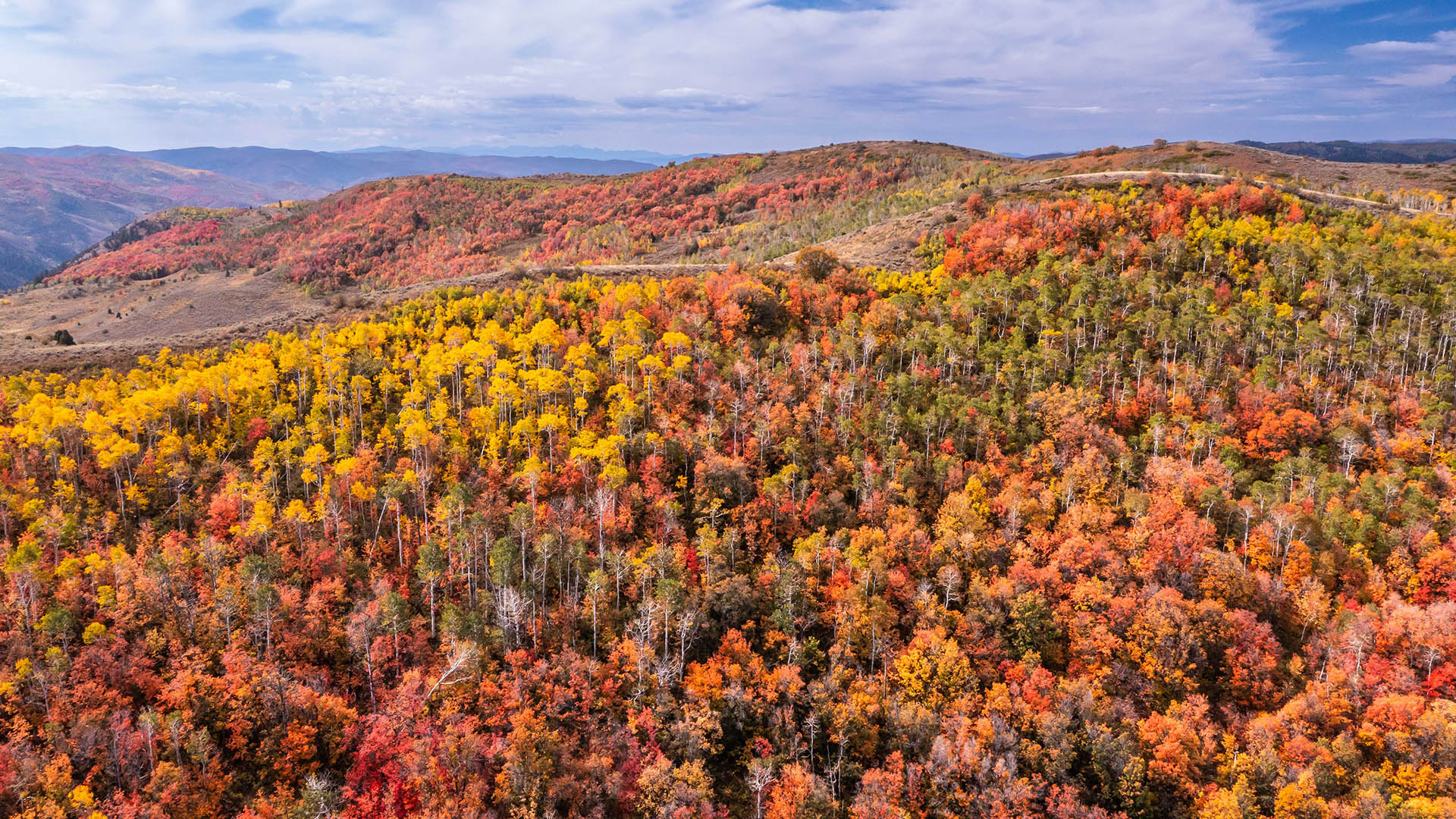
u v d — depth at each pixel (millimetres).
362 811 74750
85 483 116250
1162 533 110250
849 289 193750
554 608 100125
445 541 105250
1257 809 75875
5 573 93375
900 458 127125
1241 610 98125
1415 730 79500
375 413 139250
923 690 91250
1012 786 77938
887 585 104188
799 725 90312
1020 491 120125
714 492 119062
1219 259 188375
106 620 93125
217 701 82250
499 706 84750
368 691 90188
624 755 83500
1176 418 135875
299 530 105875
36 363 161125
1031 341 170625
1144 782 80250
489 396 140750
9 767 72500
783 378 145625
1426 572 101812
